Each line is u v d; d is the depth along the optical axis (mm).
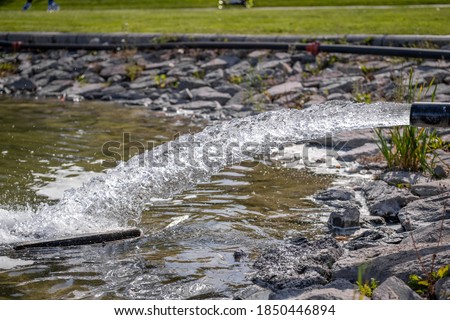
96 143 8602
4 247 5539
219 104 10711
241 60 12258
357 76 10930
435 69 10531
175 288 4832
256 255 5379
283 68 11508
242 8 18672
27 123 9727
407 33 12633
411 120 5484
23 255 5402
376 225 6016
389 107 5875
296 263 5086
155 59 12859
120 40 13695
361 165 7754
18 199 6535
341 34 12508
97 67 12820
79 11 19328
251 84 11273
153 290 4816
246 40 12781
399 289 4449
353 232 5844
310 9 17391
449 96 9539
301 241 5500
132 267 5176
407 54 10797
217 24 15023
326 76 11117
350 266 4898
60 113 10445
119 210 6152
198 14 17156
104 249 5535
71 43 14094
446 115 5371
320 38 12266
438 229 5320
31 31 15195
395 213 6234
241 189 6930
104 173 7348
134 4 22375
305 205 6496
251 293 4707
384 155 7504
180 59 12656
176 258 5344
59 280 4977
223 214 6250
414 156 7324
